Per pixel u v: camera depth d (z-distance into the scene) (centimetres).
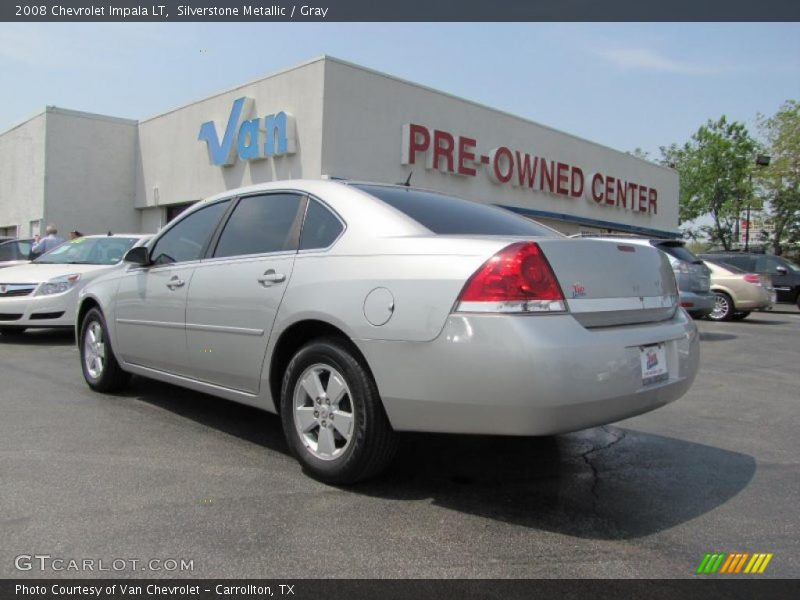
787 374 725
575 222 2355
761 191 3519
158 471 355
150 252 491
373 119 1591
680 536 287
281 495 324
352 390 321
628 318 321
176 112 1975
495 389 276
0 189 2338
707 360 823
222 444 406
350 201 359
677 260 968
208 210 453
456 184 1839
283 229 385
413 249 313
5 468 355
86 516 294
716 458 404
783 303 1772
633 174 2702
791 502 331
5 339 887
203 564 253
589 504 322
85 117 2098
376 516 300
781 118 3353
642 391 308
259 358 372
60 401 513
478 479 354
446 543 274
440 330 288
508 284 279
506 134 2011
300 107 1537
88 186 2111
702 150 4184
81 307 564
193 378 434
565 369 274
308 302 340
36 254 1346
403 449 405
